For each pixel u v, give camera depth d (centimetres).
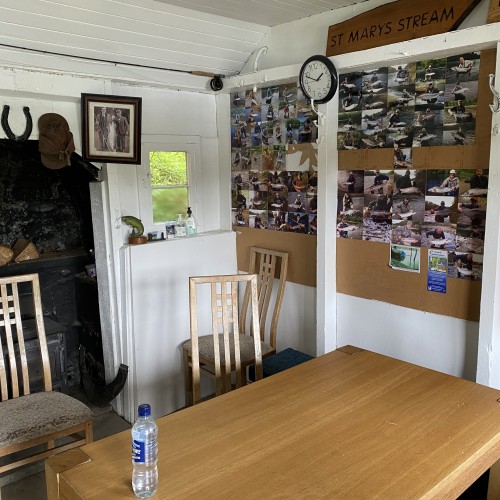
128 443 138
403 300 245
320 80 247
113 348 303
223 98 323
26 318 304
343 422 148
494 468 159
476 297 217
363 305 264
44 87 242
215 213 340
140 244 289
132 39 255
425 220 231
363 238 258
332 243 270
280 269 307
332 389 170
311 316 291
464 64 208
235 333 219
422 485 118
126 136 276
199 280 207
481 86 204
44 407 208
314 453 132
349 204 262
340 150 261
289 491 116
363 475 122
